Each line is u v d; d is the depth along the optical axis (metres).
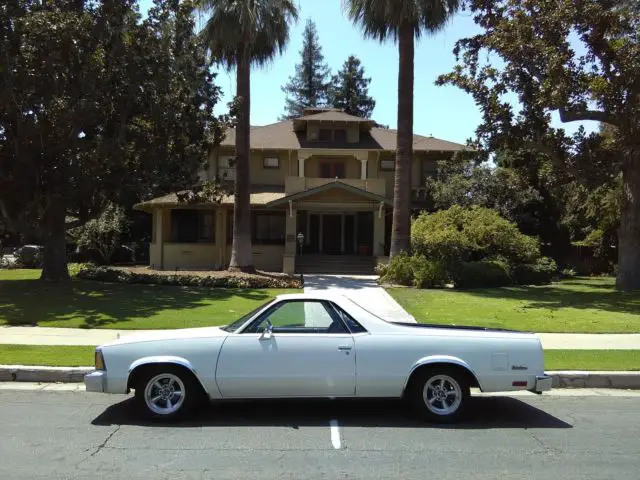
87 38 16.94
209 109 21.12
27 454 5.34
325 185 26.95
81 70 17.34
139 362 6.37
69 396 7.72
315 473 4.88
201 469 4.96
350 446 5.64
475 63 20.09
